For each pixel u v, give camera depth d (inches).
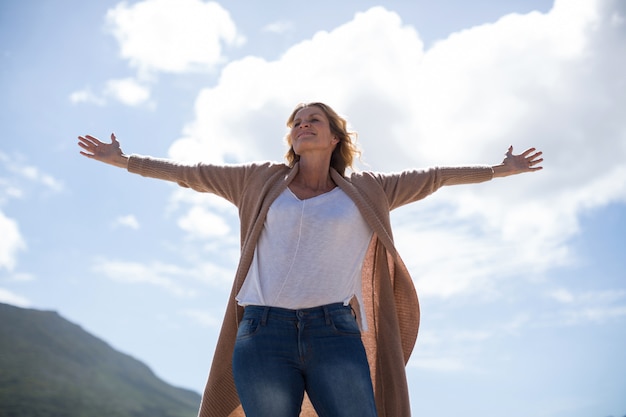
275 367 85.7
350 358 86.0
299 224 92.8
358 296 94.0
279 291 88.6
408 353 100.0
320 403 86.8
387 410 95.7
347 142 106.3
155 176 105.1
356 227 95.8
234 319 94.3
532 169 108.2
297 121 103.2
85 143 105.1
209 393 95.0
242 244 98.1
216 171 102.4
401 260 98.1
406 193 103.3
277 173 99.5
